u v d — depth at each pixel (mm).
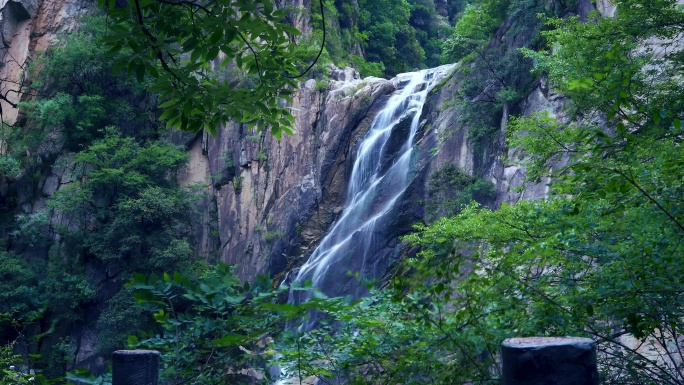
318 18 43906
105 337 30844
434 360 3869
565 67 11891
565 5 25031
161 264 33094
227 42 5746
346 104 35344
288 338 3826
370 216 30812
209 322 3598
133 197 36469
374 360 4062
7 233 37406
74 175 37438
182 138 40031
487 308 4035
